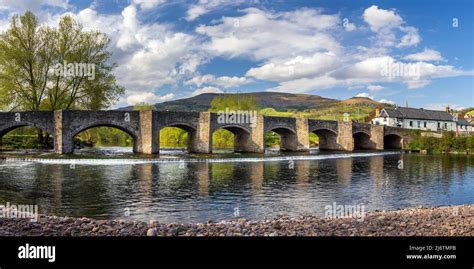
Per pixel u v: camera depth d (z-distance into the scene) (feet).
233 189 98.43
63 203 78.28
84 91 214.07
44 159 155.74
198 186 101.76
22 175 114.83
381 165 173.68
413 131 328.29
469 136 287.69
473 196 97.14
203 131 215.31
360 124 307.17
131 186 99.45
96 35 216.74
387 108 403.13
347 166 165.89
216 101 349.61
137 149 202.90
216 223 58.03
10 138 236.02
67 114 181.68
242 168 145.79
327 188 103.96
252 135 242.58
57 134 183.21
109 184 101.71
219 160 175.42
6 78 198.90
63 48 208.85
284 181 114.62
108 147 280.72
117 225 51.96
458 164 182.09
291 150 274.16
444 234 49.16
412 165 175.42
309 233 48.78
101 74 215.51
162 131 375.25
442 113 440.45
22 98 205.57
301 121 269.23
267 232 49.06
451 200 91.71
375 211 74.49
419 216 63.05
